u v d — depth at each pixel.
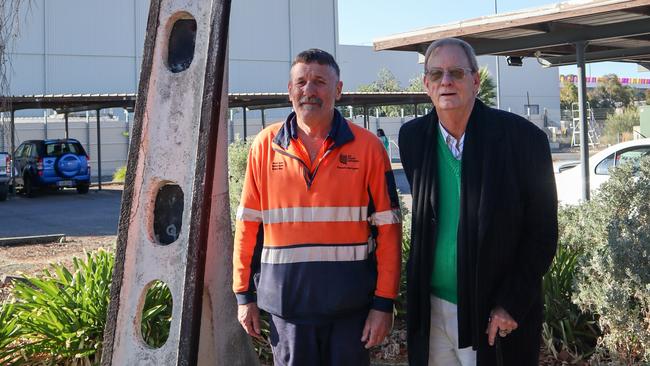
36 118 36.78
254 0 52.78
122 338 3.44
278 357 3.26
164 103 3.47
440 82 2.97
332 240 3.14
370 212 3.25
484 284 2.89
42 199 21.38
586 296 4.42
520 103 68.44
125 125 35.53
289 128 3.21
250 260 3.37
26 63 43.16
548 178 2.93
